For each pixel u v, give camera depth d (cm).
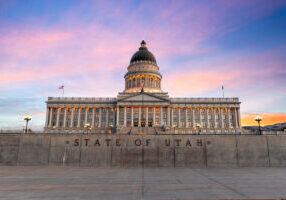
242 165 1689
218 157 1705
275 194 916
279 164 1692
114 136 1758
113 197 867
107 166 1695
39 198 855
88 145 1741
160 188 1003
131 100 8256
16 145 1727
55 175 1305
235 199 850
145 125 8138
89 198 854
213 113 8569
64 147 1738
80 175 1303
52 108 8619
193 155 1714
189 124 8506
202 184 1080
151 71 10088
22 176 1273
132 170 1496
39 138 1747
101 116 8581
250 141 1734
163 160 1711
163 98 8281
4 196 877
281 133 3234
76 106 8538
